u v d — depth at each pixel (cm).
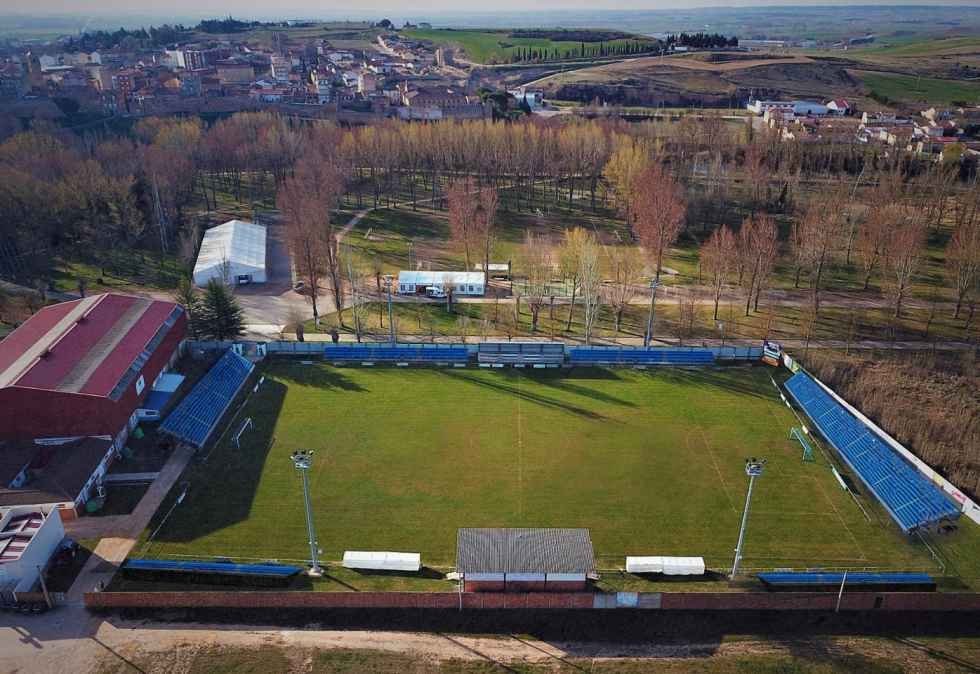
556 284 14188
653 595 6331
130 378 9025
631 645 6069
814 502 7800
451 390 10225
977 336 11794
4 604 6353
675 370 10862
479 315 12950
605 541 7181
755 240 12788
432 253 16162
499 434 9088
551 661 5906
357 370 10794
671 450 8744
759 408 9762
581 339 11969
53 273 14750
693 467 8406
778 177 18912
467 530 6838
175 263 15550
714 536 7256
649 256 15750
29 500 7312
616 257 15638
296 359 11112
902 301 13188
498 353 11038
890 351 11312
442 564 6900
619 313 12456
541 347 11144
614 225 18075
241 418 9394
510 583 6469
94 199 16662
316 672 5778
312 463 8425
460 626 6244
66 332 9531
